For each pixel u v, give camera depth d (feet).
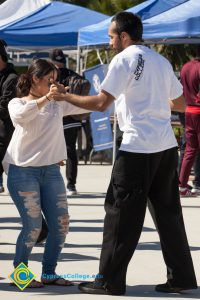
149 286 21.01
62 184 20.36
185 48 66.69
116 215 19.45
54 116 19.85
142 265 23.58
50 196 20.24
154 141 19.35
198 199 39.09
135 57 19.25
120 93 19.12
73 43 53.42
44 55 66.44
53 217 20.35
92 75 43.86
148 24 41.34
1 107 27.61
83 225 30.73
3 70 27.86
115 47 19.81
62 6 55.42
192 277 20.17
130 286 20.97
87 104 18.95
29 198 19.92
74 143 39.52
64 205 20.40
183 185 39.60
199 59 37.58
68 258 24.50
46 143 19.84
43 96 19.81
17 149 19.81
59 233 20.48
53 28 53.31
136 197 19.38
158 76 19.54
